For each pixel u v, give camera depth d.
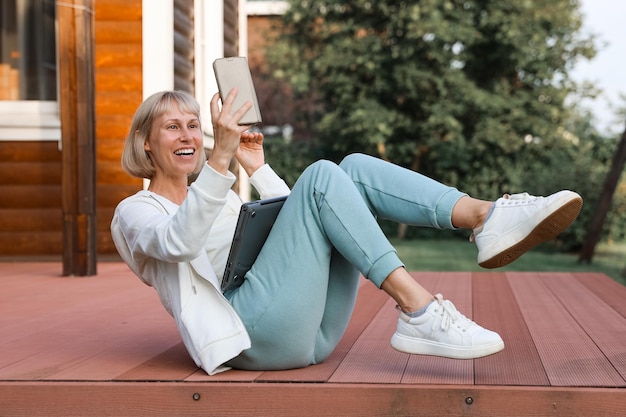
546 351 2.77
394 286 2.29
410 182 2.37
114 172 6.32
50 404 2.27
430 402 2.18
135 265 2.46
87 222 5.32
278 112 16.50
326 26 14.00
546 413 2.15
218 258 2.49
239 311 2.35
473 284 5.12
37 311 3.85
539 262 10.16
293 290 2.30
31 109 6.36
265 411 2.22
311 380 2.27
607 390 2.13
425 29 12.87
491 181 13.95
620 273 8.86
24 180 6.37
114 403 2.26
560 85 13.80
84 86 5.19
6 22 6.30
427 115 13.78
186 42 6.91
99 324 3.46
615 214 11.84
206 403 2.23
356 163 2.43
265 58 14.70
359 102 13.62
